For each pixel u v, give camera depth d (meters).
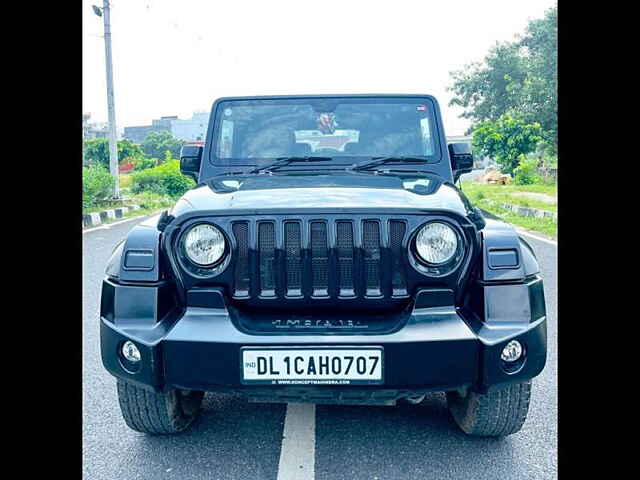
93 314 4.99
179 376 2.27
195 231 2.35
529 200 14.75
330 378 2.22
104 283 2.43
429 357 2.21
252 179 3.05
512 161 21.61
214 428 2.90
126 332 2.30
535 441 2.74
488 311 2.29
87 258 7.73
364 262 2.34
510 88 24.77
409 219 2.32
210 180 3.15
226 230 2.33
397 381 2.21
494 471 2.49
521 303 2.30
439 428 2.86
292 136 3.53
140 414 2.63
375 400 2.31
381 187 2.71
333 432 2.84
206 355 2.24
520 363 2.28
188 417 2.88
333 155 3.49
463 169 3.58
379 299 2.34
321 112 3.55
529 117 23.08
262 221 2.34
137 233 2.45
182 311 2.39
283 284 2.34
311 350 2.21
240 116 3.58
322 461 2.58
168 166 21.28
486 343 2.21
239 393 2.27
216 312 2.32
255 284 2.34
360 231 2.33
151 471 2.53
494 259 2.33
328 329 2.27
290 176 3.13
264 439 2.79
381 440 2.76
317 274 2.35
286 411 3.08
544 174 21.27
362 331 2.26
